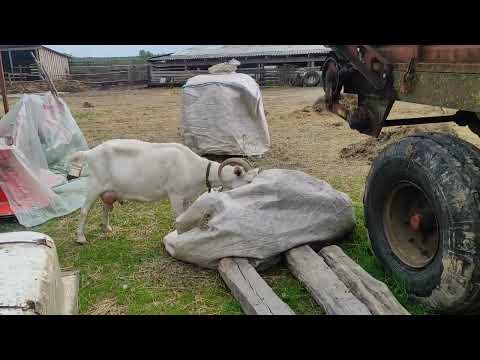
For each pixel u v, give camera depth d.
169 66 27.84
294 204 3.76
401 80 3.13
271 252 3.58
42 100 6.84
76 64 33.91
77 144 7.14
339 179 6.21
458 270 2.61
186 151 4.07
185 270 3.79
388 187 3.32
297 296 3.28
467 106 2.56
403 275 3.18
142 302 3.34
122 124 12.25
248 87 7.48
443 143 2.87
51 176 6.14
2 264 2.47
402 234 3.37
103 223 4.57
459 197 2.61
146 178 4.09
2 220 5.13
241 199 3.70
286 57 26.05
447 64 2.69
